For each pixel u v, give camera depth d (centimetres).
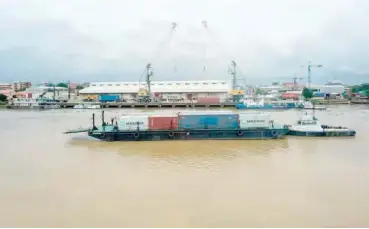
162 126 4947
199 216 2081
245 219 2039
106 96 13350
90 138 5038
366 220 2038
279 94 17062
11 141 4784
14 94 15112
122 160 3588
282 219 2044
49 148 4294
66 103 12194
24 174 3028
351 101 13562
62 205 2273
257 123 4997
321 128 5178
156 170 3134
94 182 2766
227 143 4609
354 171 3088
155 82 15800
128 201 2331
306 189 2575
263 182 2745
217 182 2745
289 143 4591
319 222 2008
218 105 12081
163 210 2170
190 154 3881
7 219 2056
